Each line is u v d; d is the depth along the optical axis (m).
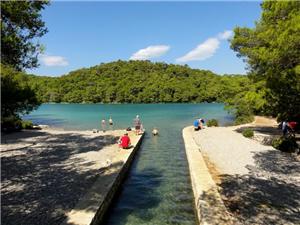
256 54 23.05
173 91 151.88
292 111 19.45
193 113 79.69
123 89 154.12
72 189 14.05
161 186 17.05
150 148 28.42
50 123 55.75
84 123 55.12
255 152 22.44
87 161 19.98
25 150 24.38
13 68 14.65
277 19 19.70
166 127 45.56
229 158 20.45
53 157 21.52
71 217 10.72
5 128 37.34
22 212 11.34
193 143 27.23
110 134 34.81
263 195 13.11
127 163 20.34
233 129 37.62
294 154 21.52
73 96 160.25
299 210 11.42
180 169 20.77
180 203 14.41
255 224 10.20
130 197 15.28
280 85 17.72
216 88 146.38
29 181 15.44
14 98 23.98
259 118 51.31
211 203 11.91
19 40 13.28
